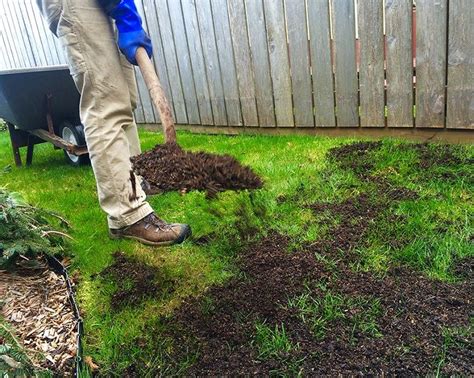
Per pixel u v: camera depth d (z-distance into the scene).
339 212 2.63
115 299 2.09
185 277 2.21
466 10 3.16
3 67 8.43
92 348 1.80
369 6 3.56
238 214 2.73
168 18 4.97
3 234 2.43
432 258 2.10
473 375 1.45
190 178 1.82
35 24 7.12
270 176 3.28
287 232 2.49
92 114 2.38
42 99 4.27
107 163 2.41
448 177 2.89
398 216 2.50
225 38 4.55
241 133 4.84
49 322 1.99
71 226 2.96
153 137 5.25
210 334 1.77
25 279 2.35
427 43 3.38
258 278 2.10
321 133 4.26
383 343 1.62
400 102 3.66
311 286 1.99
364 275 2.04
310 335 1.71
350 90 3.90
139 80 5.71
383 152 3.38
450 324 1.67
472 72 3.25
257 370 1.57
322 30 3.88
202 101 5.04
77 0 2.25
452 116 3.44
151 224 2.44
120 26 2.22
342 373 1.51
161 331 1.84
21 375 1.54
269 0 4.09
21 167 4.88
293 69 4.18
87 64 2.31
